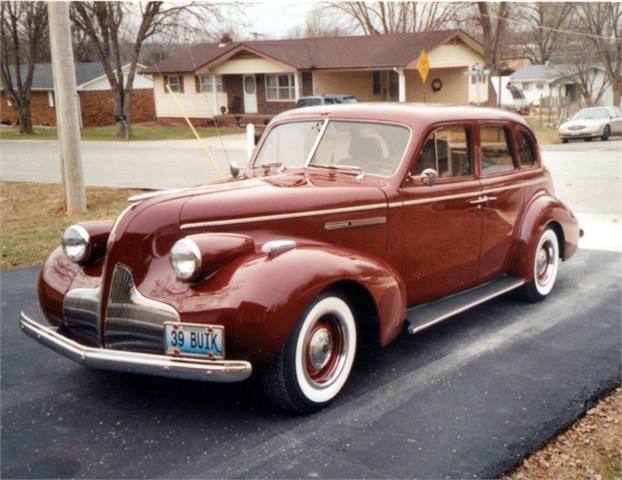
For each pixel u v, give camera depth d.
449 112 4.87
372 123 4.66
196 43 37.69
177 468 3.16
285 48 33.53
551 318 5.39
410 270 4.60
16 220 9.79
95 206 10.67
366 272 3.89
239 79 34.94
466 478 3.08
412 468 3.15
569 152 19.64
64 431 3.53
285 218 3.90
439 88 34.72
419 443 3.38
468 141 5.03
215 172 15.80
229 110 35.38
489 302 5.86
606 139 24.06
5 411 3.77
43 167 17.83
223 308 3.34
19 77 33.16
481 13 29.64
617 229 8.80
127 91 28.36
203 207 3.68
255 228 3.82
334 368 3.85
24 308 5.73
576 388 4.03
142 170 16.30
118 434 3.50
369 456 3.26
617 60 40.31
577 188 12.41
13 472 3.13
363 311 4.09
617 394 3.99
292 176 4.54
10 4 31.98
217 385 4.10
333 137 4.77
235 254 3.55
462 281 5.09
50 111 41.47
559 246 6.13
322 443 3.39
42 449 3.35
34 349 4.77
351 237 4.20
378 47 32.25
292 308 3.44
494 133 5.33
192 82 35.78
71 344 3.66
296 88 32.62
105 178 14.64
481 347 4.74
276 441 3.41
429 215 4.65
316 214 4.02
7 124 43.28
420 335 5.00
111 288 3.67
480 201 5.05
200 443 3.39
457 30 31.59
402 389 4.03
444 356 4.57
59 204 10.77
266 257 3.57
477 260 5.16
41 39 37.62
